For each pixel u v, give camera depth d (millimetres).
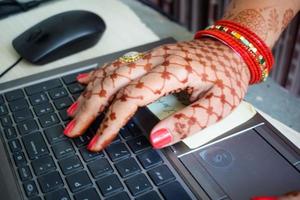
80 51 530
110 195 326
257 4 513
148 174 343
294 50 827
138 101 374
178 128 360
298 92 858
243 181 338
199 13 1033
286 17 520
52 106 417
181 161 355
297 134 397
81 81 441
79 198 323
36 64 501
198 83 394
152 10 731
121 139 375
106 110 392
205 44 449
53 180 336
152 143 354
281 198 295
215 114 381
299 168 348
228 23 467
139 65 408
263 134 380
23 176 339
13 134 382
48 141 374
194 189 330
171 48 432
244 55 439
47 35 508
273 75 881
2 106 415
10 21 600
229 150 365
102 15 623
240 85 416
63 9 634
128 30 584
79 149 366
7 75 486
